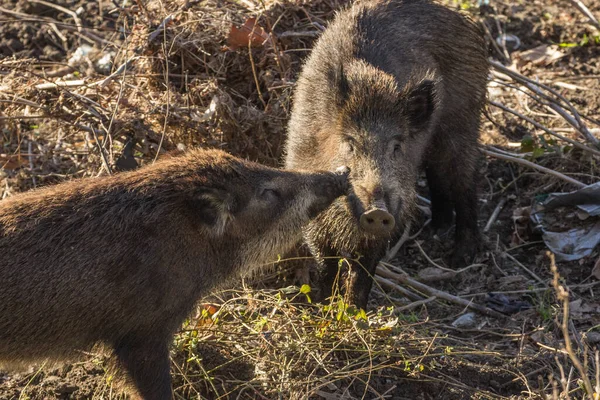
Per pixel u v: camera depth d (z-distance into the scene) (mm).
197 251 7766
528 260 10984
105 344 7617
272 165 10883
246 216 8008
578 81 14031
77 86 11141
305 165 9703
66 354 7633
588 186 11016
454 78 10875
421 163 10617
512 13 15438
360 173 8688
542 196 11516
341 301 8602
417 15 10719
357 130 9008
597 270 10273
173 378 8219
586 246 10711
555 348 8875
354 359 8383
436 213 11617
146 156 10758
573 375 8500
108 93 11062
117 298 7414
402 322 9344
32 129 12055
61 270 7320
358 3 11148
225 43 11227
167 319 7680
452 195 11180
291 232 8320
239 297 8984
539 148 12148
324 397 8039
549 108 13320
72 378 8367
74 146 11727
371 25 10320
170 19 11359
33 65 13531
